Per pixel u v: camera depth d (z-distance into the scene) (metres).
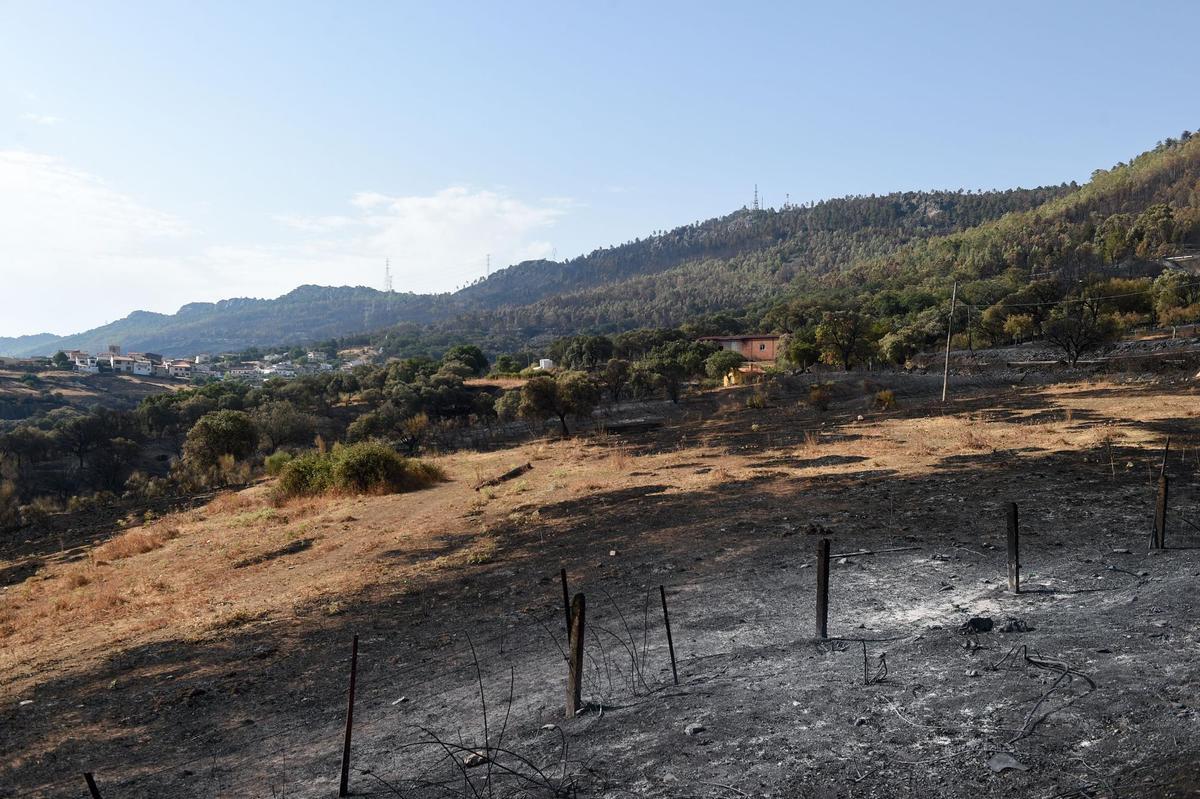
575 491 22.39
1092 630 6.67
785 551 11.84
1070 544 10.41
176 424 87.62
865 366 73.56
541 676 7.34
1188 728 4.48
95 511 33.94
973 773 4.34
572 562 13.05
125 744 6.97
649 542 13.95
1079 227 194.62
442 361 130.50
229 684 8.48
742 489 19.06
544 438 46.69
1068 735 4.64
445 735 6.05
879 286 192.38
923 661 6.32
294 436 67.06
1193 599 7.32
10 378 165.00
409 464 30.30
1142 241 155.00
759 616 8.54
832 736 5.06
